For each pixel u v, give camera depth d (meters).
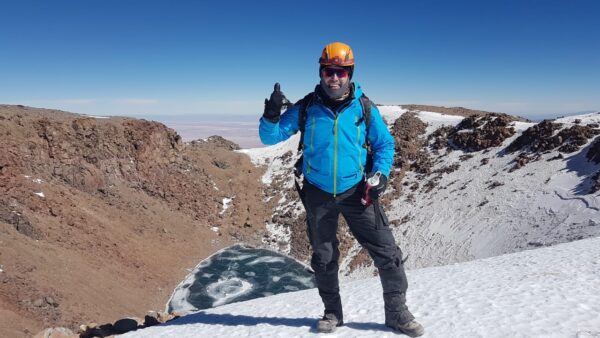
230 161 87.69
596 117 59.72
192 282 48.75
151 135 70.62
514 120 74.12
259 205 76.56
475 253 44.81
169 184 69.56
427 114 95.19
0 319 26.39
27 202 44.12
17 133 52.41
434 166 71.38
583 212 40.53
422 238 53.38
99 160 60.03
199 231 63.12
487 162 64.75
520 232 43.41
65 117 65.75
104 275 41.44
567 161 53.19
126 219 54.81
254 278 50.66
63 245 42.12
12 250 34.91
